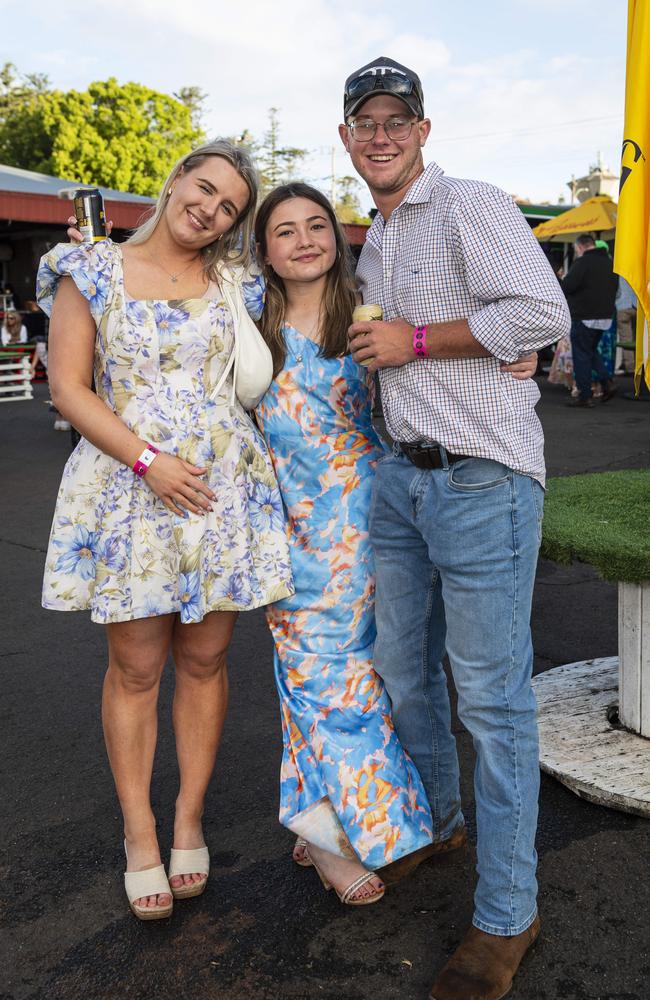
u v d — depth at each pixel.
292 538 2.26
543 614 4.15
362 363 1.96
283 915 2.16
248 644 3.95
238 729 3.13
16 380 13.05
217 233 2.09
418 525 1.97
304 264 2.12
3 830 2.56
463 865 2.33
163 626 2.20
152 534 2.08
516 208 1.83
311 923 2.13
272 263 2.16
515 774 1.88
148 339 2.03
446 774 2.29
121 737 2.24
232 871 2.35
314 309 2.20
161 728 3.18
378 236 2.08
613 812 2.51
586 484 3.40
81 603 2.11
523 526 1.86
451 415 1.86
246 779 2.80
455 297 1.87
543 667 3.53
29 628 4.20
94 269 2.02
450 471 1.88
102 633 4.12
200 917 2.17
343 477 2.22
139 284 2.07
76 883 2.32
